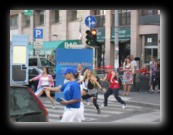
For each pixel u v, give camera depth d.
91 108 20.23
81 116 10.35
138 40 39.38
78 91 10.21
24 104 7.98
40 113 8.05
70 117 10.17
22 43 27.31
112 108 20.25
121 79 28.33
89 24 29.53
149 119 16.50
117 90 20.36
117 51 28.69
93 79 17.59
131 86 28.67
